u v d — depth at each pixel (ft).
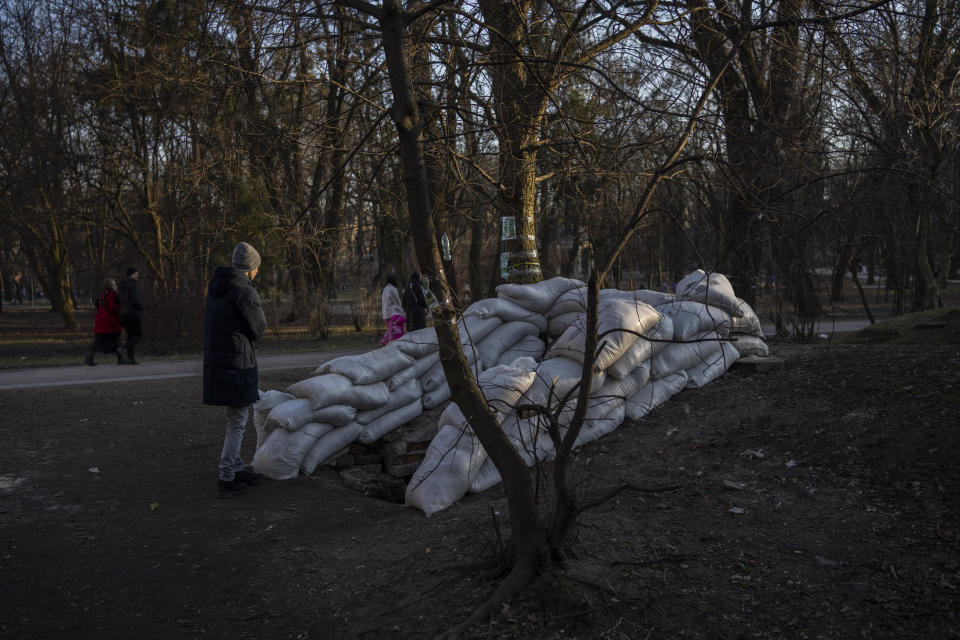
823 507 12.65
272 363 43.91
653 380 21.12
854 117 16.75
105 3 30.22
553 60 13.89
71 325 91.20
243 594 11.46
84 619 10.71
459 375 10.76
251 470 19.04
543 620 9.30
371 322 78.23
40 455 20.85
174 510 15.89
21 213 74.90
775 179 14.15
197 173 15.56
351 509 15.83
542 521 11.92
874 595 9.73
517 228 25.99
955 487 12.29
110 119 55.88
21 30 67.67
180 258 56.70
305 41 14.19
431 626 9.64
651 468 15.89
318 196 14.88
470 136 16.99
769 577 10.32
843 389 18.33
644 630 9.07
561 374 18.20
